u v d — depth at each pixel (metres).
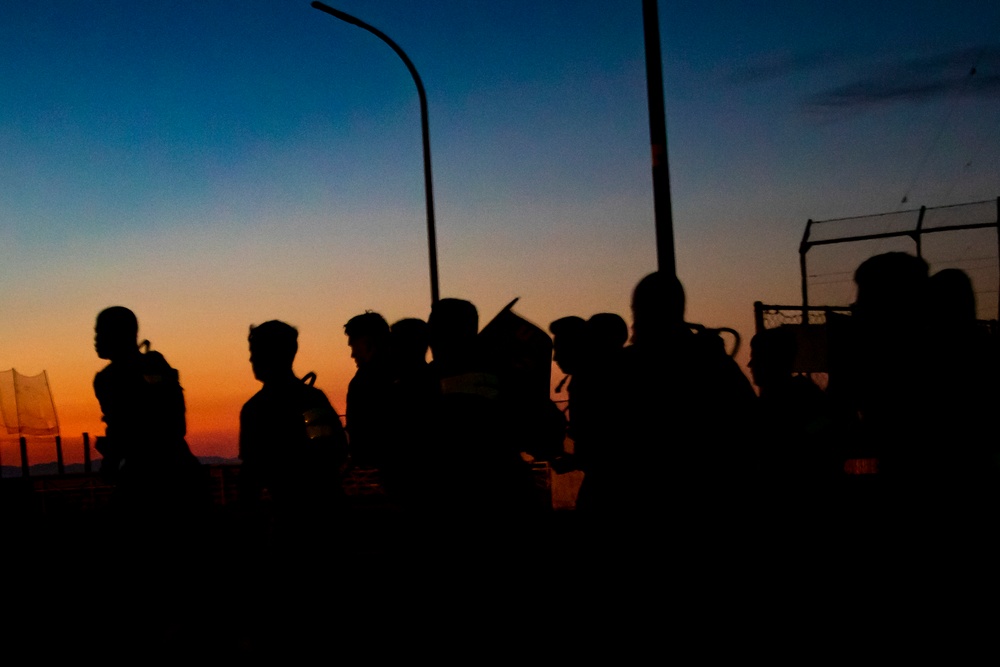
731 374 4.49
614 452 4.46
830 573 6.12
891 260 4.38
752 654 4.47
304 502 5.36
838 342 4.61
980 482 4.23
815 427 6.18
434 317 4.64
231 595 6.66
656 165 8.73
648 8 8.80
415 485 4.57
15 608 7.69
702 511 4.35
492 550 4.47
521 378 4.80
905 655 4.57
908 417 4.29
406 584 4.63
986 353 4.32
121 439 5.86
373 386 4.83
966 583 4.27
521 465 4.70
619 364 4.51
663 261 8.67
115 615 7.05
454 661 4.46
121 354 5.93
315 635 5.35
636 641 4.45
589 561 4.60
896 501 4.35
